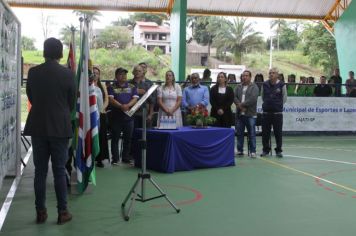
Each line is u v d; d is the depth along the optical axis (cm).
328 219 431
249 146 833
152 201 491
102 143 702
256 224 412
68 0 1493
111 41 3631
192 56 4203
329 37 3650
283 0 1633
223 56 4328
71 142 532
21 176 620
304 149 946
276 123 827
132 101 711
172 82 750
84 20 518
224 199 506
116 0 1509
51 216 430
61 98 395
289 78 1293
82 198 503
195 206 473
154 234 380
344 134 1211
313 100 1178
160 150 664
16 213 439
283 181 610
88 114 515
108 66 3184
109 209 457
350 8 1555
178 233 384
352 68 1564
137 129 708
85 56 514
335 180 620
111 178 614
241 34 4306
